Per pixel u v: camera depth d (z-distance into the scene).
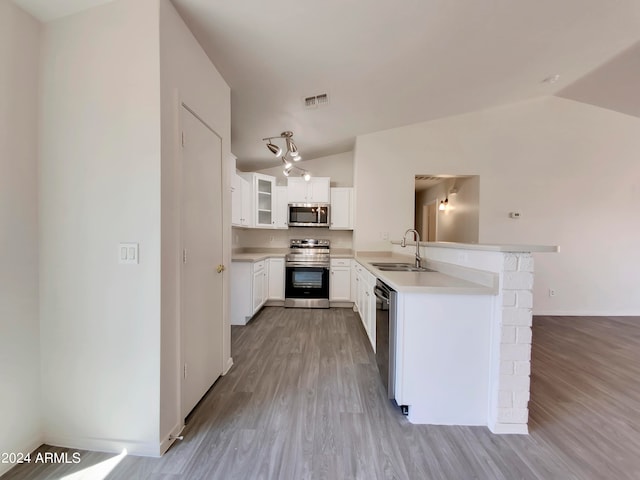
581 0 2.04
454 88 3.26
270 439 1.59
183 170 1.70
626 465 1.44
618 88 3.59
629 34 2.50
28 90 1.48
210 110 2.09
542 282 4.29
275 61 2.22
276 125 3.46
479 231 4.28
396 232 4.32
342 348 2.91
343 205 4.77
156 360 1.48
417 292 1.71
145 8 1.46
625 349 2.97
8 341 1.40
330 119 3.51
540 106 4.23
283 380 2.25
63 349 1.54
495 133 4.25
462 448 1.54
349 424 1.73
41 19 1.51
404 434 1.65
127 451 1.50
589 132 4.23
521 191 4.27
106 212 1.50
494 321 1.71
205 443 1.56
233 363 2.55
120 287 1.50
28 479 1.33
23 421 1.46
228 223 2.44
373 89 2.94
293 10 1.72
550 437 1.64
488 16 2.07
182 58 1.69
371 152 4.30
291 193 4.71
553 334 3.44
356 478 1.33
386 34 2.08
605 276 4.30
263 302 4.25
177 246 1.63
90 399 1.53
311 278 4.54
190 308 1.79
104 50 1.49
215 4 1.60
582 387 2.20
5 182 1.39
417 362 1.76
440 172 4.29
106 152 1.50
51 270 1.54
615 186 4.27
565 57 2.87
